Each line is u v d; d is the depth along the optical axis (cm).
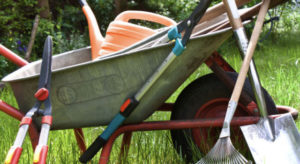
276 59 571
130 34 227
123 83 198
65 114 204
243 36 192
